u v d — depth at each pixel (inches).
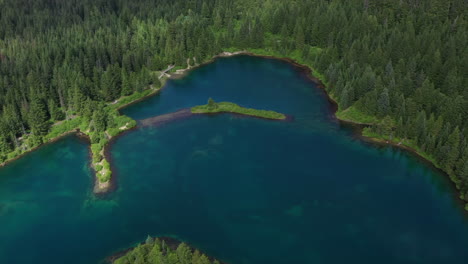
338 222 4569.4
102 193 5083.7
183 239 4362.7
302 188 5103.3
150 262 3811.5
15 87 6894.7
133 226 4571.9
